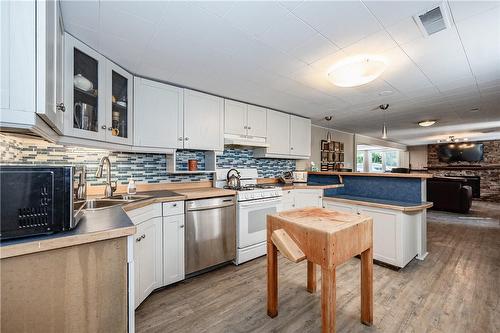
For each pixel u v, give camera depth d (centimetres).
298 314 179
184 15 146
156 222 206
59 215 96
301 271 251
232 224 264
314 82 261
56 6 120
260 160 396
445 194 556
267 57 203
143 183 260
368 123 516
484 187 793
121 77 215
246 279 234
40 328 87
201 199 238
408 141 870
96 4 133
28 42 96
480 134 691
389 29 163
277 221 170
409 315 176
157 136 241
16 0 95
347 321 170
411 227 270
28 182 91
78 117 167
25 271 85
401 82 265
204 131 279
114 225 109
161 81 252
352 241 152
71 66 157
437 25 159
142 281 186
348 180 349
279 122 375
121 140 208
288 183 389
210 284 224
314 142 536
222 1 134
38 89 98
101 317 100
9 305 82
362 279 169
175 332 160
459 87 282
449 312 179
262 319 173
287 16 148
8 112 94
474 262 273
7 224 87
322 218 168
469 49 191
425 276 238
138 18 147
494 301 193
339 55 200
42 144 193
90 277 98
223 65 217
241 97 310
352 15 148
